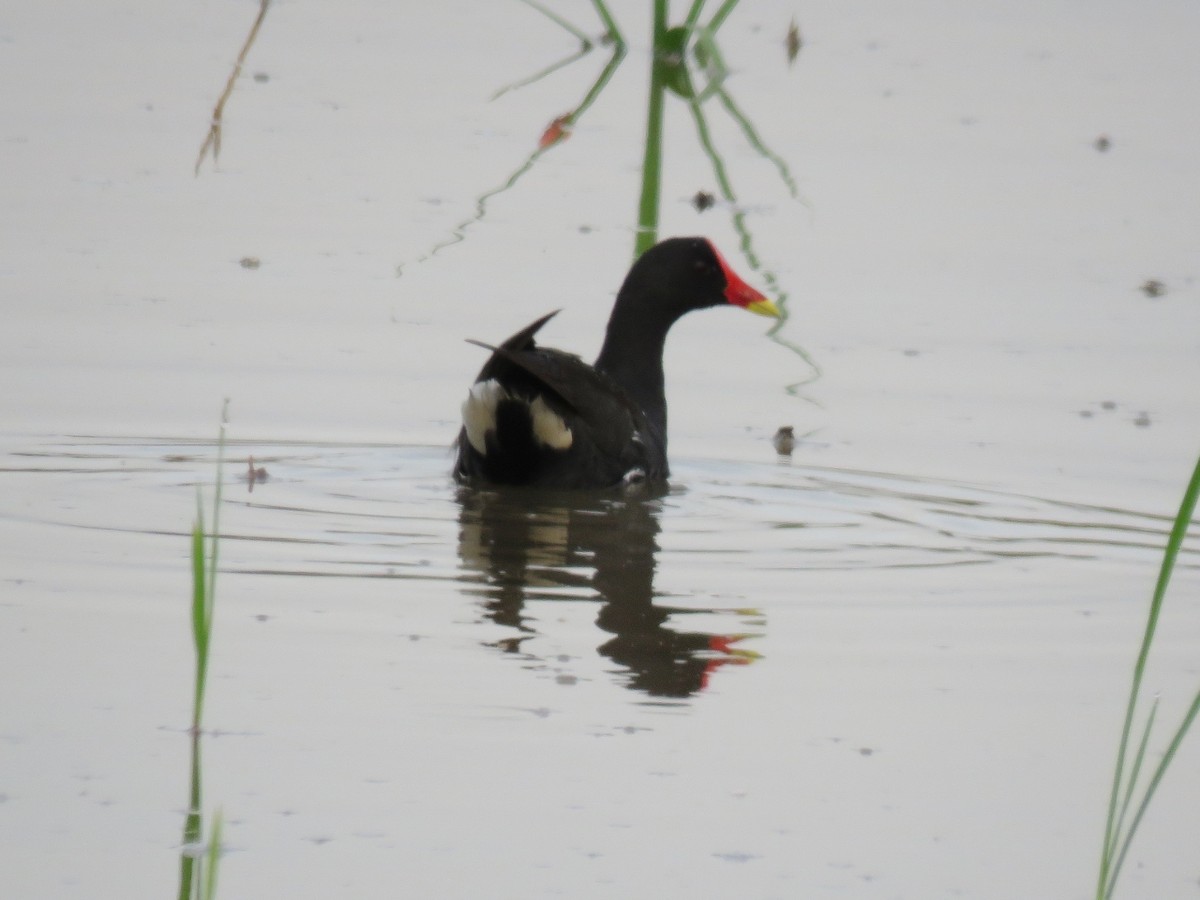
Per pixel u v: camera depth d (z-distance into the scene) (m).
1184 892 6.87
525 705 8.23
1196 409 13.80
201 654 7.39
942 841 7.13
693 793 7.43
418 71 23.34
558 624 9.34
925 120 22.03
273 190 18.66
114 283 15.83
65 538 10.48
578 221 18.03
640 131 21.16
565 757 7.71
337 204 18.31
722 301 13.82
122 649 8.74
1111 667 9.02
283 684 8.37
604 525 11.34
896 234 17.98
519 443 12.00
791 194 19.08
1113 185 19.64
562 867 6.79
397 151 20.11
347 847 6.86
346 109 21.61
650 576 10.27
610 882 6.70
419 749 7.71
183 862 6.71
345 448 12.81
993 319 15.80
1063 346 15.16
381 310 15.42
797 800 7.43
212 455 12.43
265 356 14.41
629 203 18.64
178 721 7.91
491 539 10.93
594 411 12.21
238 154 19.77
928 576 10.43
